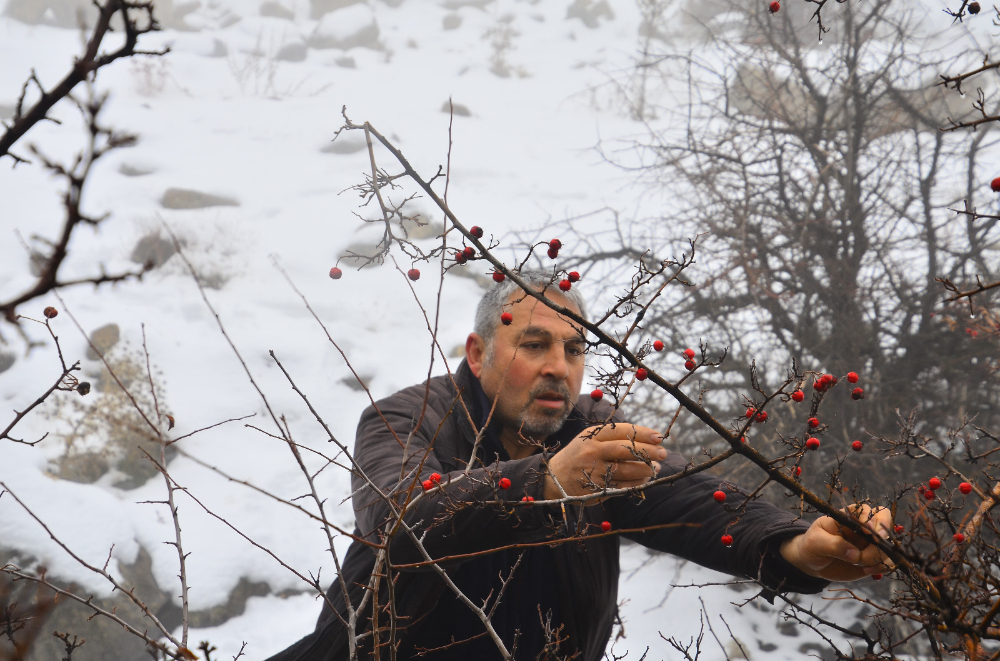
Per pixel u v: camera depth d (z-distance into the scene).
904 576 1.24
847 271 4.76
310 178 10.77
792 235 4.97
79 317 6.89
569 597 1.84
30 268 7.62
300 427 6.45
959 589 1.02
